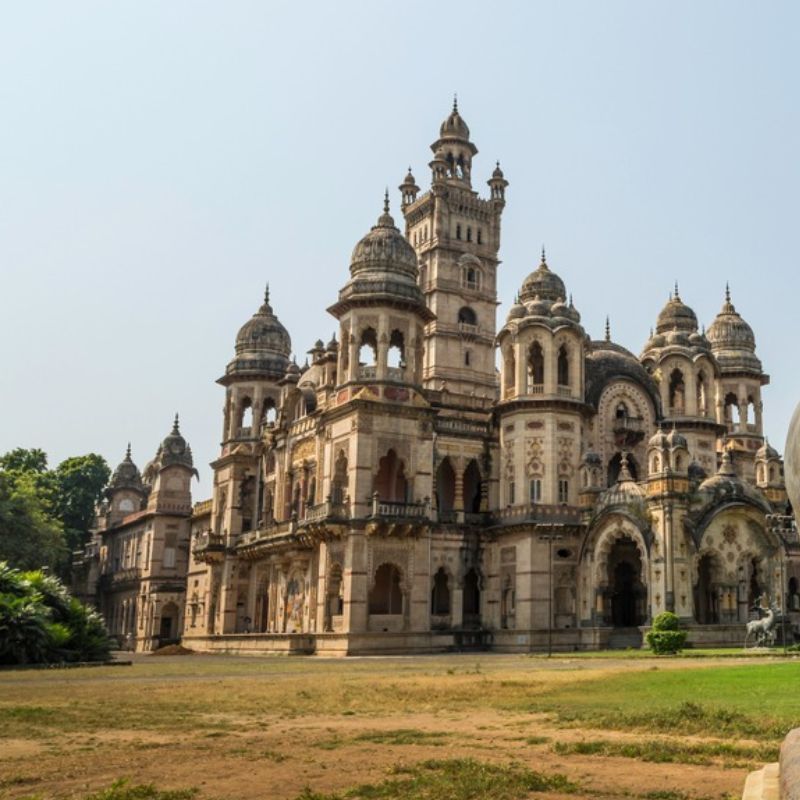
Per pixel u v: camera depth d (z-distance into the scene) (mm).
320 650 62031
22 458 125562
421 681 29891
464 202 94312
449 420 67438
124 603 110125
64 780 12375
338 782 12062
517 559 63844
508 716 19500
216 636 77312
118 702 23406
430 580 63188
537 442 65312
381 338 64750
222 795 11250
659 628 48625
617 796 10961
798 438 6875
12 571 46125
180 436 106688
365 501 61875
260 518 81375
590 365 70188
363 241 67375
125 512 119625
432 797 10992
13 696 25312
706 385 71938
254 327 88000
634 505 58562
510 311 69625
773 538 57344
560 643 60750
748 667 30891
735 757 13656
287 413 77188
